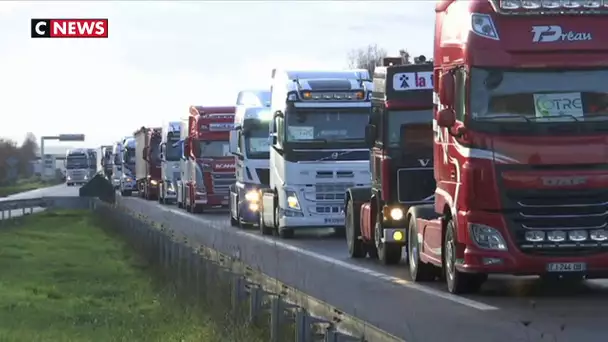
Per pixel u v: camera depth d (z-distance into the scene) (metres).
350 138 92.69
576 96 47.81
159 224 79.12
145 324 45.16
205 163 149.62
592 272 47.78
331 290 53.56
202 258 48.19
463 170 48.47
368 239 71.56
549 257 47.66
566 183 47.38
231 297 40.84
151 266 70.00
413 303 47.97
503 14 48.06
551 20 48.09
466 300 48.94
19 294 58.56
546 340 35.72
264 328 34.75
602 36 47.97
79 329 44.91
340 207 92.81
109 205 134.12
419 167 66.88
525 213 47.59
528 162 47.41
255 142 113.44
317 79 93.56
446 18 52.00
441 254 52.56
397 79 66.94
